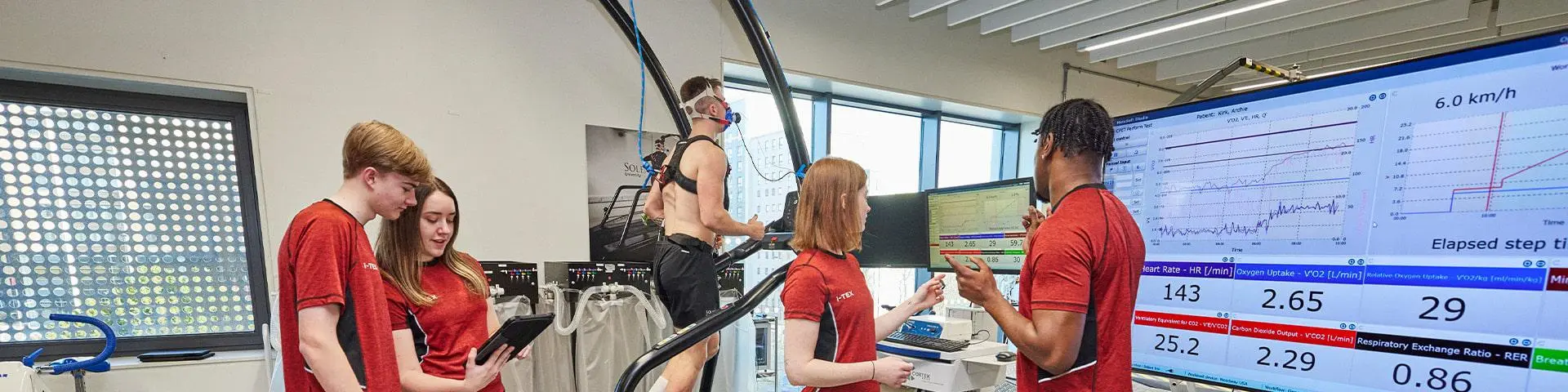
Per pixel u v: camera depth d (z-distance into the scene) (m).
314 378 1.33
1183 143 1.50
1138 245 1.20
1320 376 1.29
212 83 2.69
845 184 1.58
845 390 1.59
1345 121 1.25
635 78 3.62
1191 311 1.50
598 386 2.94
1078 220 1.12
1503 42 1.06
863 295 1.63
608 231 3.54
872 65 4.51
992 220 2.02
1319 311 1.29
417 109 3.06
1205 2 3.79
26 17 2.42
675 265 2.34
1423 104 1.16
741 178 4.39
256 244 3.05
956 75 4.97
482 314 1.82
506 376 2.68
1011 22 4.32
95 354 2.82
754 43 3.03
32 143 2.68
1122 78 6.12
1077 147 1.18
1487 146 1.09
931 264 2.21
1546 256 1.02
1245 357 1.41
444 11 3.12
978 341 2.84
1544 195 1.02
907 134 5.34
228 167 3.01
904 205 2.18
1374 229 1.22
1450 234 1.13
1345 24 4.57
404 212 1.65
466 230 3.16
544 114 3.36
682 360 2.46
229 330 3.05
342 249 1.31
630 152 3.62
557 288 2.86
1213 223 1.46
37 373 2.25
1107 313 1.13
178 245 2.94
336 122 2.91
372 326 1.36
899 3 4.63
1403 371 1.19
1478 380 1.10
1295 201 1.33
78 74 2.49
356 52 2.94
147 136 2.85
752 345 3.28
